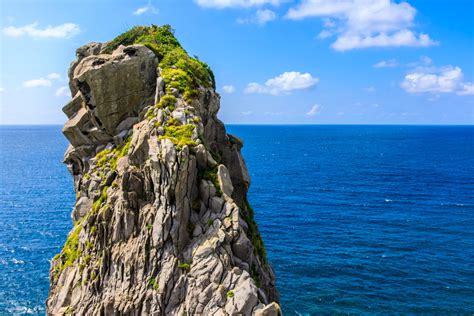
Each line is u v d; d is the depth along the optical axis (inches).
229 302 1096.8
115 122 1668.3
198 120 1427.2
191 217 1283.2
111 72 1601.9
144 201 1357.0
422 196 5556.1
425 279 2832.2
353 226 4089.6
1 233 3821.4
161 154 1269.7
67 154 1840.6
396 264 3085.6
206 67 1908.2
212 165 1352.1
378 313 2389.3
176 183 1238.3
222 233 1218.0
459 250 3405.5
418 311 2415.1
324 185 6417.3
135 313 1224.2
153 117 1451.8
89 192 1619.1
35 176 7372.1
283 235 3769.7
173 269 1201.4
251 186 6304.1
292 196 5546.3
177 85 1518.2
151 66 1686.8
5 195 5575.8
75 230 1641.2
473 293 2635.3
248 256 1243.2
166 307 1181.7
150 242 1263.5
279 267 2997.0
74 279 1445.6
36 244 3548.2
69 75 1918.1
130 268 1284.4
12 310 2466.8
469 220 4343.0
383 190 5999.0
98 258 1406.3
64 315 1368.1
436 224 4180.6
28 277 2893.7
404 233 3865.7
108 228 1395.2
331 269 2974.9
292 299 2529.5
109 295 1300.4
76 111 1836.9
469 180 6870.1
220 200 1285.7
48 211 4670.3
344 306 2456.9
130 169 1379.2
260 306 1077.1
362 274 2898.6
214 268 1159.6
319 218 4392.2
